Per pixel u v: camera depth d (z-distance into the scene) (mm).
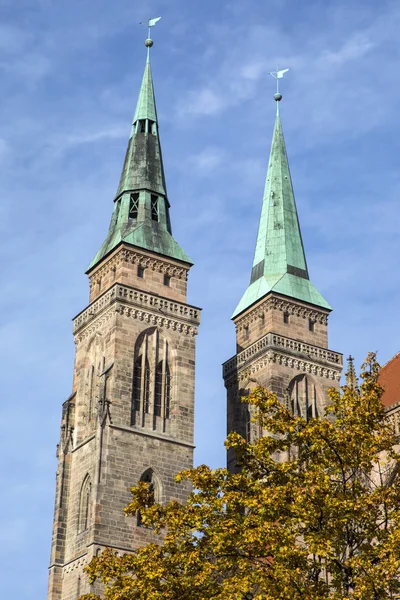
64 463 109125
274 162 135125
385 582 51031
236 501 57031
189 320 115438
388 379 97062
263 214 132250
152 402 109188
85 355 114500
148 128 128125
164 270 117125
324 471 57625
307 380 120375
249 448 59281
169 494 106062
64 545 105250
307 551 52531
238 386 122312
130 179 123438
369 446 56156
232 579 53406
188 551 57125
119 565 59531
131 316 111688
